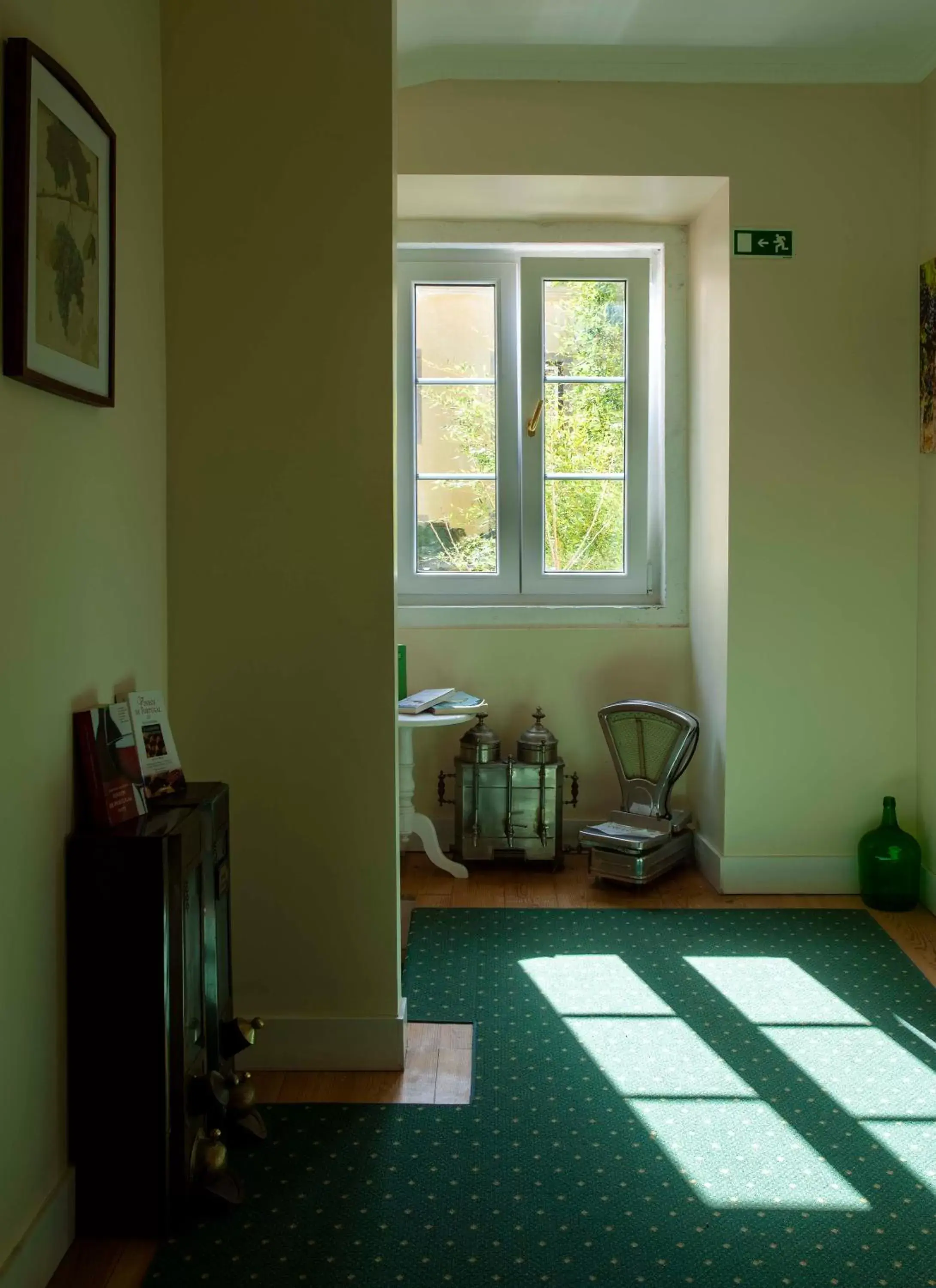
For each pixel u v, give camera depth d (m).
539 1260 2.04
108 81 2.28
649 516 4.80
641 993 3.27
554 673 4.71
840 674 4.10
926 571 4.00
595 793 4.75
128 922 2.05
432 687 4.72
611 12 3.54
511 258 4.70
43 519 1.95
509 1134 2.48
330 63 2.64
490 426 4.77
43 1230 1.94
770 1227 2.14
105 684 2.28
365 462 2.69
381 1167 2.34
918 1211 2.19
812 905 4.05
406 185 4.08
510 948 3.65
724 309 4.05
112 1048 2.07
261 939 2.77
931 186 3.88
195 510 2.70
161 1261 2.03
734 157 3.96
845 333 4.01
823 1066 2.80
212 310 2.67
